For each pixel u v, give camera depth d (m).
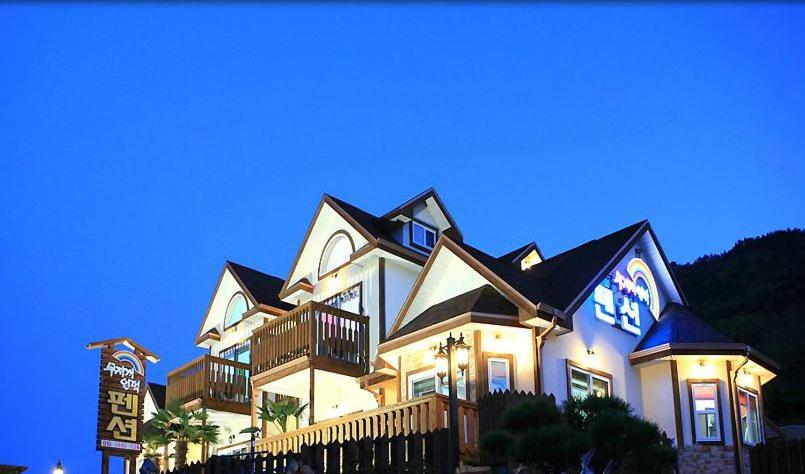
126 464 23.77
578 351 22.58
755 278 56.19
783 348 46.44
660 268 27.00
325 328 25.36
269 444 21.83
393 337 22.95
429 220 29.52
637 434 14.23
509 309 21.34
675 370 24.03
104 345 23.23
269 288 33.62
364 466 16.62
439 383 21.88
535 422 14.69
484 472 15.85
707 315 55.38
